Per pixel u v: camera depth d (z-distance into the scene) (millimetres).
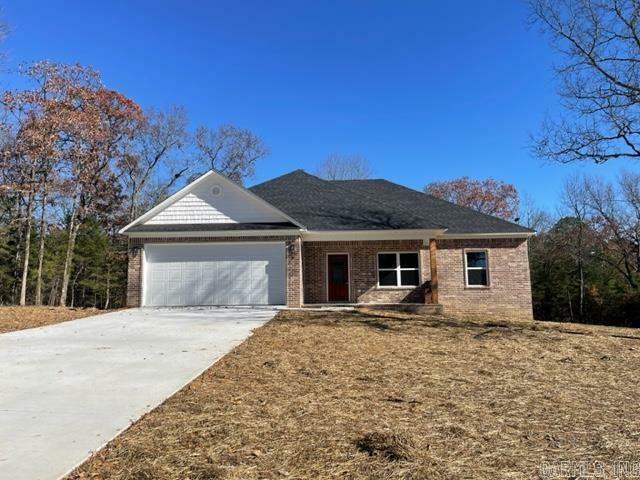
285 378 6316
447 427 4398
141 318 13367
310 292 18750
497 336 10172
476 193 45531
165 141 36219
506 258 19359
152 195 36781
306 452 3797
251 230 16469
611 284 29703
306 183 22219
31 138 23391
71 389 5754
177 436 4160
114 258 35344
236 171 40031
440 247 19438
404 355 7938
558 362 7531
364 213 18969
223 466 3533
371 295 18906
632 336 11164
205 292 16562
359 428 4359
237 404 5113
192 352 8188
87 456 3725
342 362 7336
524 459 3684
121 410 4910
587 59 13625
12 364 7270
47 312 15148
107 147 29625
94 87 26531
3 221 28625
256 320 12734
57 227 30125
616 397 5492
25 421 4566
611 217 31672
